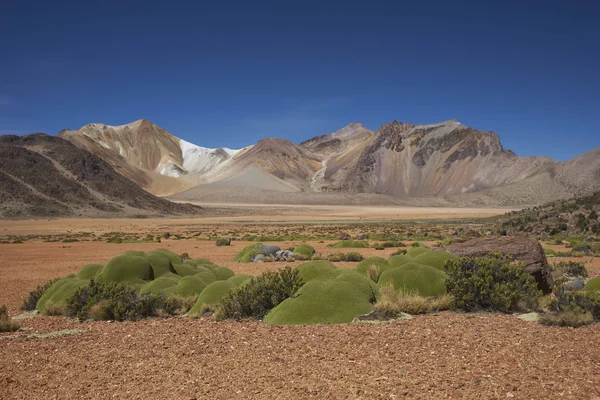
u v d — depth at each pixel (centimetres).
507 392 639
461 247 1836
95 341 1007
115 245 5059
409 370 738
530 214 7375
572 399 612
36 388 718
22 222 11631
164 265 1728
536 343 876
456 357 795
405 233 6131
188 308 1389
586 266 2481
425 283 1313
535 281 1417
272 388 682
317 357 823
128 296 1338
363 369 750
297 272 1314
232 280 1465
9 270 2800
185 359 843
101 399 665
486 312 1192
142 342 981
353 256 3047
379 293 1248
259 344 924
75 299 1345
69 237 6944
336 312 1123
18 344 1002
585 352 812
